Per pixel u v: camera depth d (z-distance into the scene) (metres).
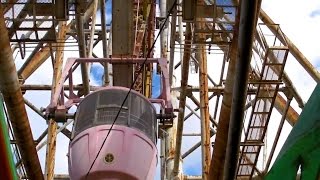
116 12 21.05
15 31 17.56
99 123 17.72
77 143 17.58
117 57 21.88
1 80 14.15
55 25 17.88
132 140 17.38
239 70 13.16
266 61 20.00
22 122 15.45
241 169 22.45
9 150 13.97
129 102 18.41
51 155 23.44
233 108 13.85
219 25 18.19
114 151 16.91
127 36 21.72
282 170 14.22
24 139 15.93
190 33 19.78
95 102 18.39
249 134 21.22
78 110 18.67
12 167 14.12
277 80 20.44
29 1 17.20
